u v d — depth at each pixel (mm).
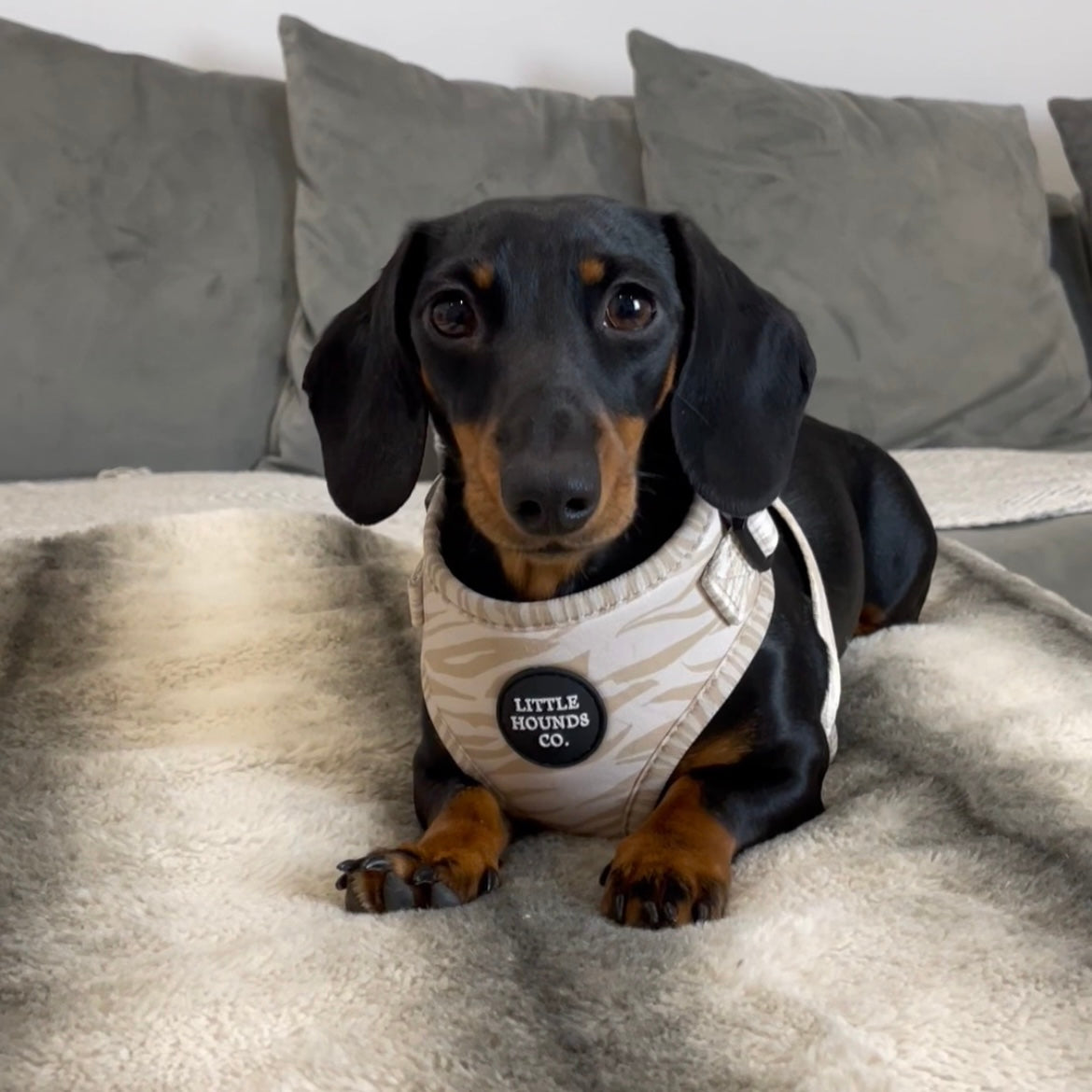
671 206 970
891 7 1154
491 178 964
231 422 948
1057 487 804
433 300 424
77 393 911
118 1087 292
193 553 696
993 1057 292
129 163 937
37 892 391
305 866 414
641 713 413
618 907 365
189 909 380
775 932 346
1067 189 1212
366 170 935
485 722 420
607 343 418
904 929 351
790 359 472
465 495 412
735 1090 283
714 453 440
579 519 372
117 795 456
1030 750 470
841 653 575
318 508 802
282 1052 301
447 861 383
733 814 406
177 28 1039
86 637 614
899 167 992
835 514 612
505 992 326
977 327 995
